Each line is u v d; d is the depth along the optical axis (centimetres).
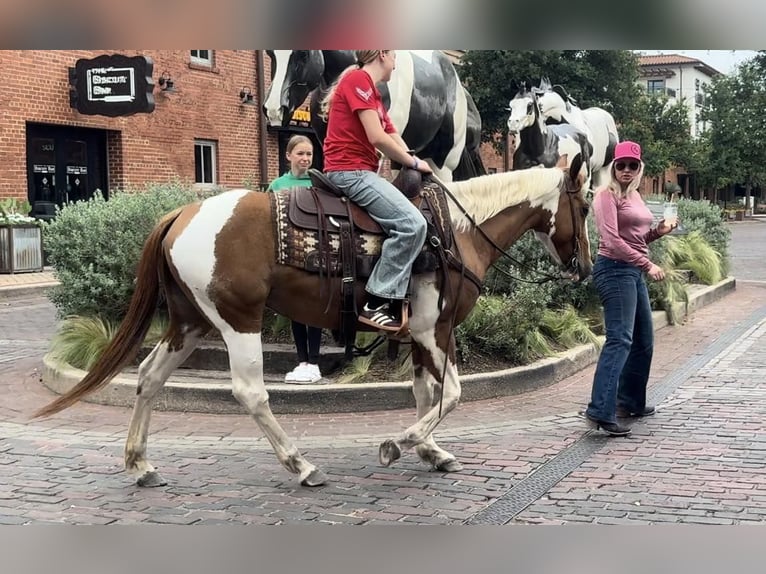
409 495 500
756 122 4984
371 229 501
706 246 1557
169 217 506
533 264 939
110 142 1838
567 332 920
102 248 831
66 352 792
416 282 510
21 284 1480
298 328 715
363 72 497
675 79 6712
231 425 659
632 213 634
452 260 520
